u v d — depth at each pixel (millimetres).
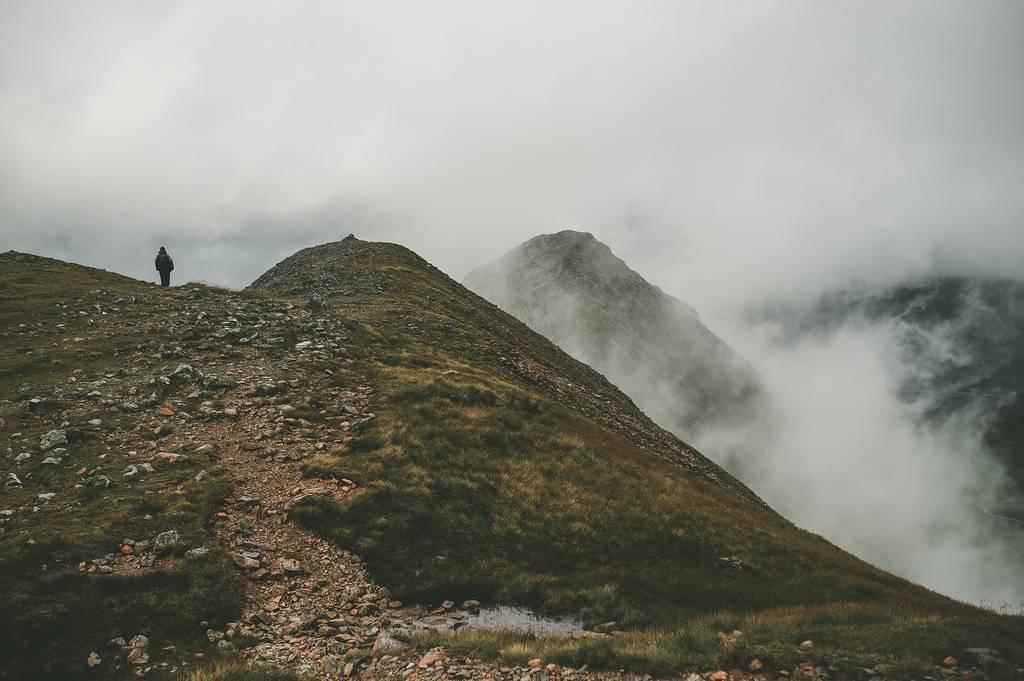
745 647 12430
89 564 14820
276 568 16609
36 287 42812
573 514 23266
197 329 34219
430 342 43500
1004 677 10570
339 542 18391
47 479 18500
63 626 12945
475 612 16734
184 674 12250
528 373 46188
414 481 22234
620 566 20719
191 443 22125
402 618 15852
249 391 27188
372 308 49719
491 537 20531
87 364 28656
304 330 36906
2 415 22547
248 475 20859
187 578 15039
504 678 11969
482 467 25078
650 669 12023
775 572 22875
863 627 13906
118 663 12430
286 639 14086
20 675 11812
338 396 29094
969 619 14172
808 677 11250
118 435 21859
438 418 28344
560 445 29500
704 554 23109
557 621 16922
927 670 10969
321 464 22078
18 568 14148
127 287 46281
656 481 28766
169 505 17906
